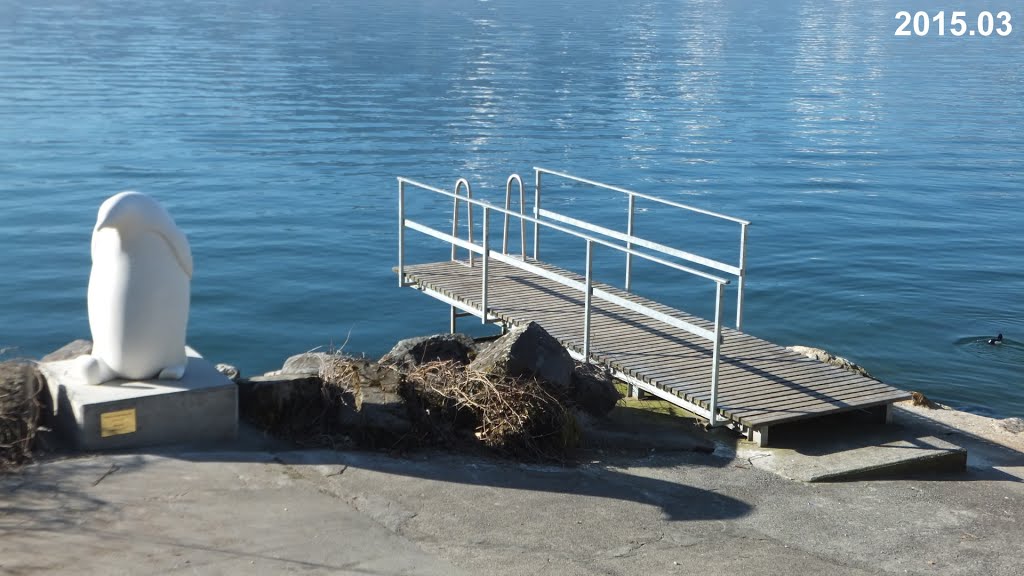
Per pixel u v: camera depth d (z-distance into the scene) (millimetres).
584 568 5531
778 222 26000
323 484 6289
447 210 26891
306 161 32656
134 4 115000
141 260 6527
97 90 46531
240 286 20141
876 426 8289
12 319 17688
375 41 78062
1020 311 18906
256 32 82875
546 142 37438
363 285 20500
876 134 40844
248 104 44219
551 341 7941
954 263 22172
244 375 15852
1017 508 6992
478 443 7207
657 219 26266
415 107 45031
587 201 28281
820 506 6789
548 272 9641
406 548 5570
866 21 121000
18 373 6695
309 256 22375
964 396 14953
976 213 27250
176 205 26500
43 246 22031
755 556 5879
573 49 76188
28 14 94125
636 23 108938
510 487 6586
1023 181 31719
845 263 22062
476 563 5477
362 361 7637
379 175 31000
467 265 11945
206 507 5801
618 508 6430
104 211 6332
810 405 8023
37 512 5566
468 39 82250
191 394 6594
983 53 80812
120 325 6566
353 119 41250
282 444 6891
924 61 73125
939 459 7695
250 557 5293
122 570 5051
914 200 28812
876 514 6727
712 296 20031
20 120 37844
